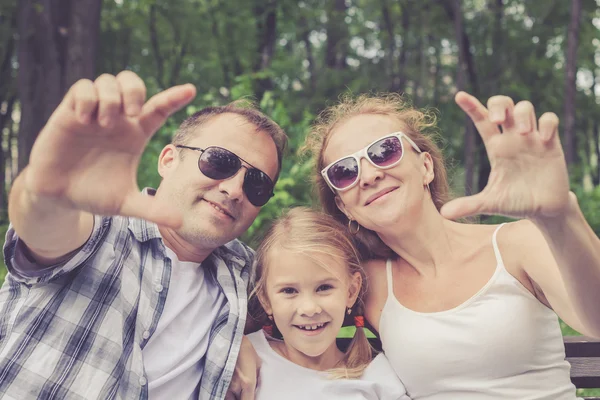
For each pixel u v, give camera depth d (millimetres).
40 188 1408
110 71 14797
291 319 2213
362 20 16828
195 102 7809
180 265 2242
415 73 15945
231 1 15016
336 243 2262
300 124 5656
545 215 1557
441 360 2109
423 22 15445
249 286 2408
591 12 14383
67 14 9445
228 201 2213
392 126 2275
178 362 2123
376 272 2385
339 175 2232
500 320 2076
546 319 2135
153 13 14758
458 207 1532
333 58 16578
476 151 13734
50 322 1980
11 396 1906
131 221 2221
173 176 2268
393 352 2209
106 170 1427
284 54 17094
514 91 14609
